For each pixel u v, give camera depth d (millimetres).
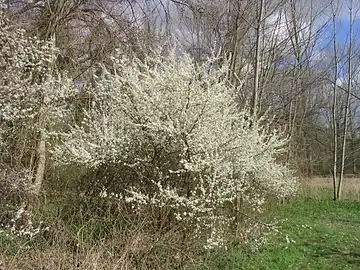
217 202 6520
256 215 8648
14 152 7254
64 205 6965
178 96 6352
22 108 7043
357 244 9742
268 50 14664
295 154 19797
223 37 11125
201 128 6359
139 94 6578
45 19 7895
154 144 6637
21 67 6652
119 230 6074
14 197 6879
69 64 8555
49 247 5426
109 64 8297
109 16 8375
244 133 7070
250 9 10727
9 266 4840
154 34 8734
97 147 6820
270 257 7738
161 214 6328
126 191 6582
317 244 9500
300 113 21750
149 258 5852
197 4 9617
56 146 7699
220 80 7848
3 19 6754
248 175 8164
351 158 29484
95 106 8023
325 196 20375
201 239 6527
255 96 9031
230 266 6875
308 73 20266
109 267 4941
